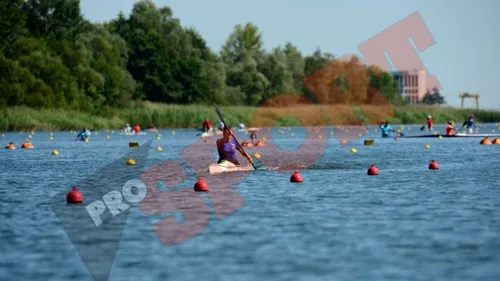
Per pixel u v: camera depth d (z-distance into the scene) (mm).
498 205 77062
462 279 48406
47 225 67875
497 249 56250
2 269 52125
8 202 82500
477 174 110875
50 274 50844
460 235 61438
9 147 195875
